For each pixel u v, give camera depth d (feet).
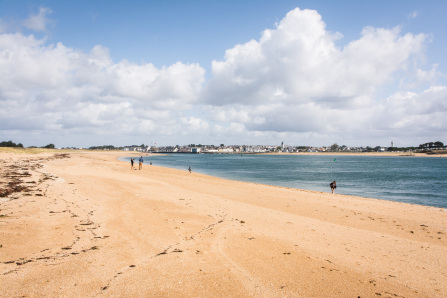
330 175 199.52
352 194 111.75
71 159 265.75
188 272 26.08
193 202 64.90
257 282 24.89
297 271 28.07
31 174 98.07
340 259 32.71
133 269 25.93
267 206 68.54
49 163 179.52
